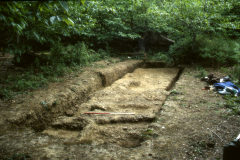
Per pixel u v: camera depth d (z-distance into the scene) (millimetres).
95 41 12680
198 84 7004
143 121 4547
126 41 13273
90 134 3916
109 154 3027
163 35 14469
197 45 10664
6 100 4980
